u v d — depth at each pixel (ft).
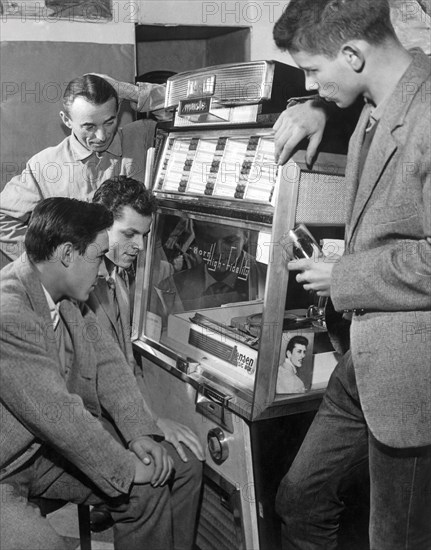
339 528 6.45
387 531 5.40
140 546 6.15
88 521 6.48
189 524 6.71
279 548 6.30
